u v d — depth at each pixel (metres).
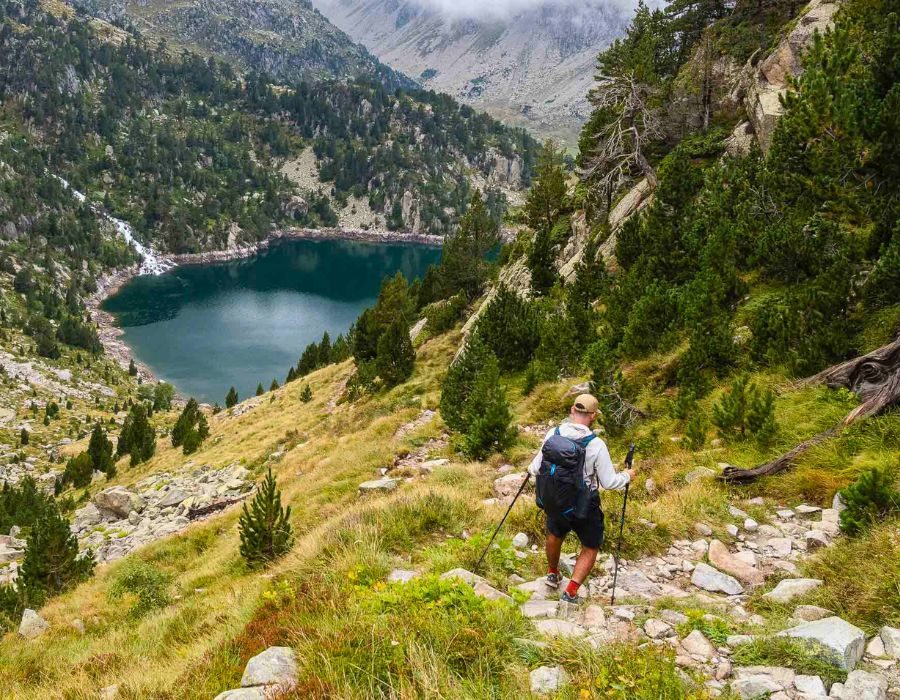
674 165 26.28
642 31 54.69
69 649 12.22
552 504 5.84
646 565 7.50
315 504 17.34
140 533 27.97
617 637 5.06
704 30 45.91
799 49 27.64
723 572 7.18
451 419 21.20
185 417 63.75
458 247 65.25
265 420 52.69
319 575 7.57
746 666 4.57
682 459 11.48
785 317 14.10
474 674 4.41
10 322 191.38
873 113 14.40
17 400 138.25
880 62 16.30
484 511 9.48
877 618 5.20
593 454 5.73
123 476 59.47
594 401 5.93
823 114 15.39
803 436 10.53
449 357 42.72
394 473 17.34
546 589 6.50
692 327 17.39
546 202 54.22
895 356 10.66
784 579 6.80
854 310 13.31
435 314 53.50
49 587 20.50
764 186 19.70
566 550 7.83
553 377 22.73
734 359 15.36
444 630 4.89
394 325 40.41
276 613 6.30
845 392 11.10
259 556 14.23
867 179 14.93
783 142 18.86
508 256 67.94
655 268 22.64
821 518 8.30
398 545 8.55
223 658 5.66
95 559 26.11
